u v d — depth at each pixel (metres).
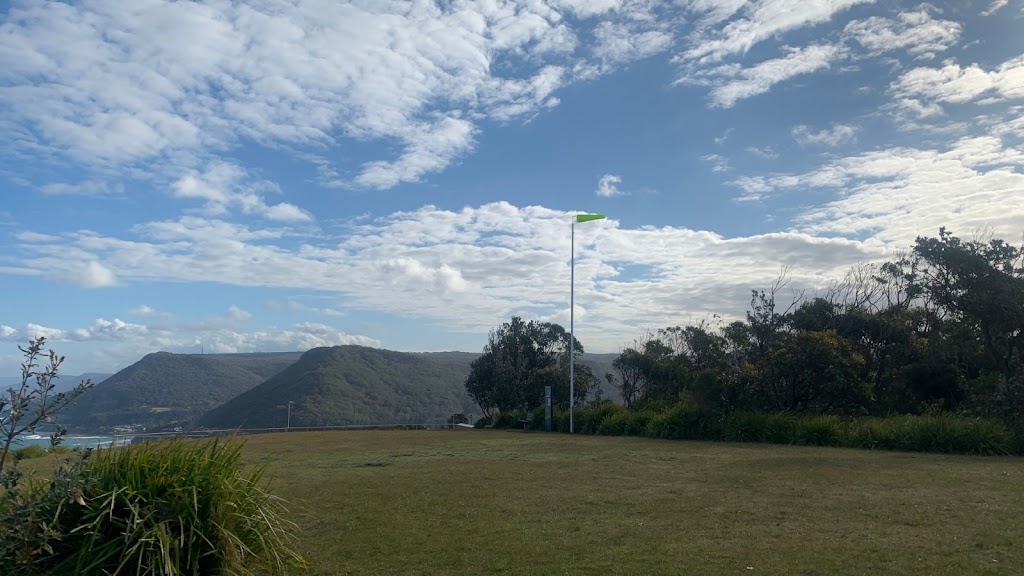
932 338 19.59
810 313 22.52
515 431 24.00
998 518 7.17
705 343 24.62
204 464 5.23
